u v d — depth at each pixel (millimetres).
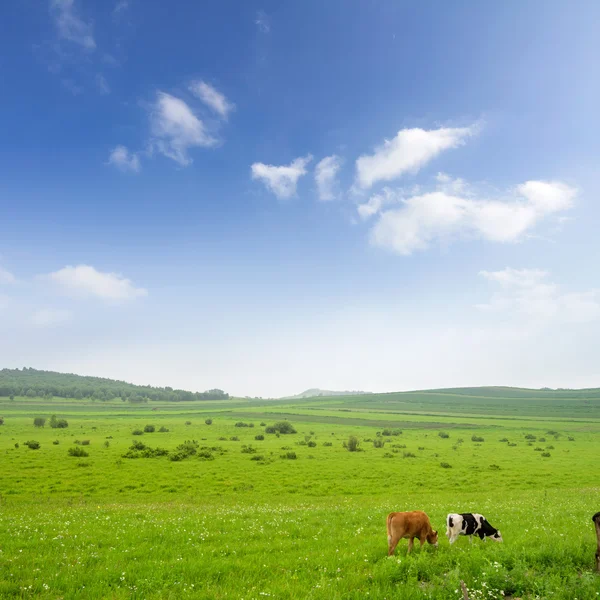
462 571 11445
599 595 9484
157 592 10320
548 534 15281
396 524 13602
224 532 17469
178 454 69812
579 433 142375
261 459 70812
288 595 10094
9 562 12781
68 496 40781
